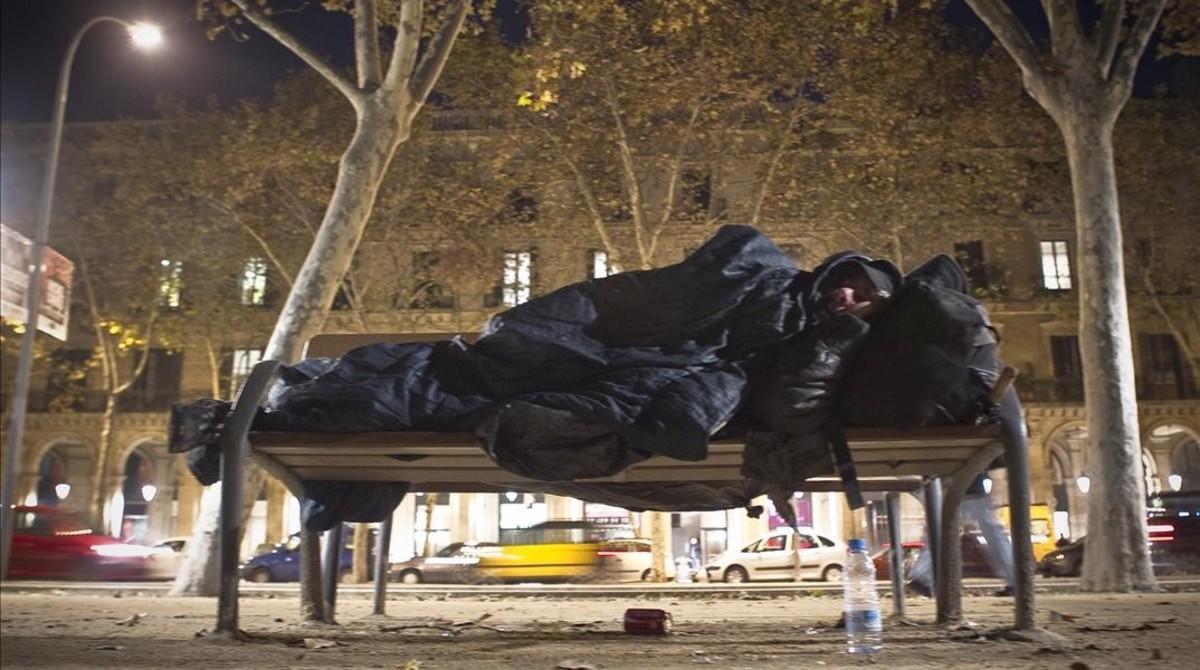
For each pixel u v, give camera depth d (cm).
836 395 366
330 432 382
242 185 2903
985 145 2538
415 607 894
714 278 393
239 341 3759
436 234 2925
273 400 402
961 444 388
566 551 2603
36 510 2459
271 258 2988
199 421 393
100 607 950
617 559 2595
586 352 380
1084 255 1405
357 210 1325
